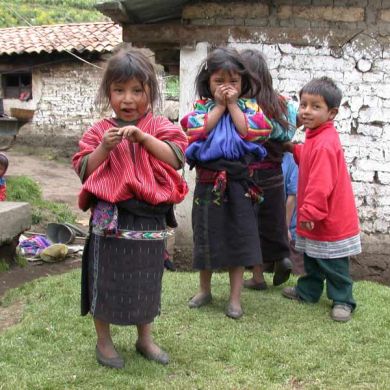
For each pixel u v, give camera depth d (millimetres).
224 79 3562
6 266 5539
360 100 5816
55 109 18312
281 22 5844
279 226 4207
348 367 3090
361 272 5934
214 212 3656
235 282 3773
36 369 3025
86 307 3018
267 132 3654
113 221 2779
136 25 6113
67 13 33562
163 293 4277
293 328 3607
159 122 2928
